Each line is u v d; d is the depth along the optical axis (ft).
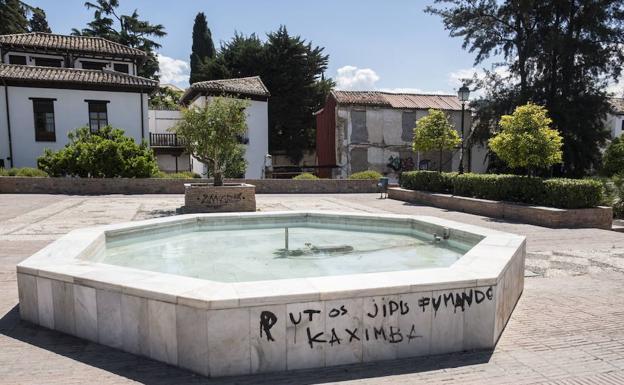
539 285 19.15
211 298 10.23
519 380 10.52
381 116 91.97
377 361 11.47
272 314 10.57
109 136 68.23
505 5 86.84
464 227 21.89
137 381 10.17
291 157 125.39
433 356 11.84
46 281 13.16
